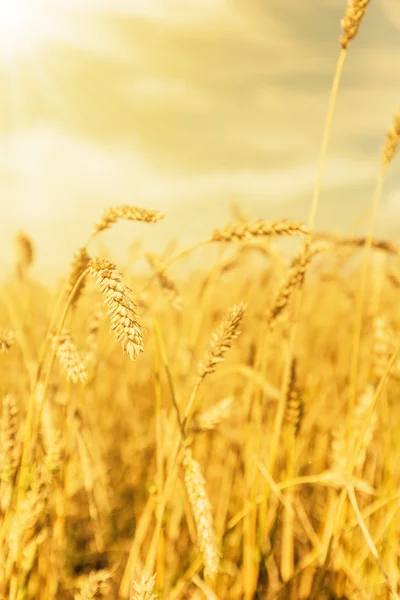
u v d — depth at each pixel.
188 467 0.67
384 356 0.85
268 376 0.98
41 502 0.69
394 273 1.03
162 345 0.70
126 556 1.03
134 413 1.23
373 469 0.97
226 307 1.11
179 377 0.99
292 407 0.84
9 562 0.68
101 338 0.89
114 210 0.66
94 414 1.20
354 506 0.70
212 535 0.66
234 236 0.69
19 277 0.97
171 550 0.93
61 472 0.85
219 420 0.79
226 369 0.93
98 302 0.81
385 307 1.15
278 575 0.96
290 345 0.80
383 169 0.81
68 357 0.63
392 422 1.05
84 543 1.06
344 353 1.15
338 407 1.06
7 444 0.69
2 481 0.69
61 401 0.83
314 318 1.35
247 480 0.88
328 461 1.05
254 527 0.82
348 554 0.86
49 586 0.84
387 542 0.86
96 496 1.06
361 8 0.70
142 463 1.18
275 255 0.91
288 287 0.77
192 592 0.89
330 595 0.86
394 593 0.66
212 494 1.05
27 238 0.95
